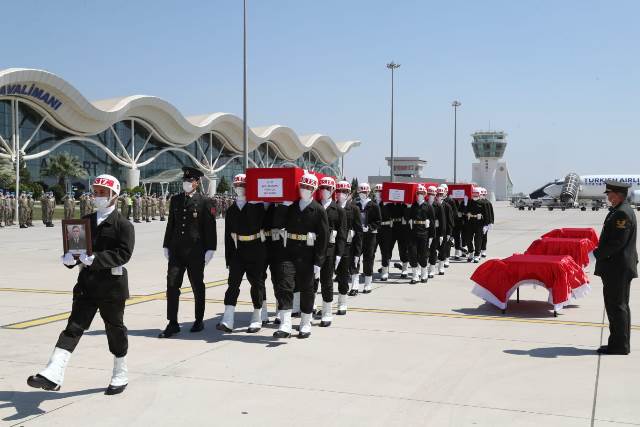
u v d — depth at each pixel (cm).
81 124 5750
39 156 5469
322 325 828
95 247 521
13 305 957
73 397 524
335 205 846
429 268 1366
